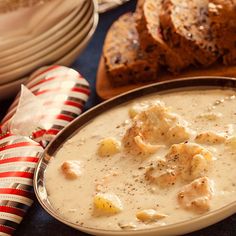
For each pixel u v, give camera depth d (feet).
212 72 2.82
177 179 2.12
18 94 2.90
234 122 2.30
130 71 2.86
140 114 2.33
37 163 2.33
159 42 2.81
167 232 1.95
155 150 2.25
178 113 2.42
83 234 2.23
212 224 2.07
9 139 2.56
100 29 3.44
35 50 2.94
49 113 2.70
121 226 2.02
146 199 2.09
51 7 2.93
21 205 2.35
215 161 2.14
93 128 2.47
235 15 2.72
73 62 3.18
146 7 2.95
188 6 2.96
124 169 2.23
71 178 2.26
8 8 2.90
